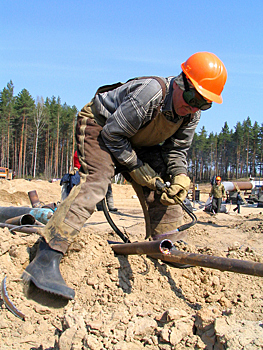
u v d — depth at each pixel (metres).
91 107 3.03
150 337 2.07
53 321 2.46
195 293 2.95
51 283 2.63
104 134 2.85
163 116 2.90
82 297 2.78
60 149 70.81
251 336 1.90
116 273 2.97
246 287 2.97
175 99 2.82
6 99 64.06
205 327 2.06
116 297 2.76
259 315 2.54
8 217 5.40
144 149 3.47
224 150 89.44
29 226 4.04
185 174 3.35
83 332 2.05
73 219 2.80
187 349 2.00
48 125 61.81
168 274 3.09
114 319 2.16
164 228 3.55
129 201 19.58
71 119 66.44
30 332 2.50
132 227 7.21
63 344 2.04
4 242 3.17
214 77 2.74
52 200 14.68
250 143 87.25
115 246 3.16
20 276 2.82
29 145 69.31
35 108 59.16
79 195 2.85
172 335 2.03
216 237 6.38
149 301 2.79
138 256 3.15
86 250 3.08
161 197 3.18
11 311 2.67
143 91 2.71
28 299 2.76
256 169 91.50
